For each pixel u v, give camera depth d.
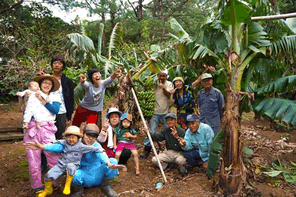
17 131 6.27
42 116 3.51
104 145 4.26
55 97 3.63
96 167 3.47
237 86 3.48
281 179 3.95
